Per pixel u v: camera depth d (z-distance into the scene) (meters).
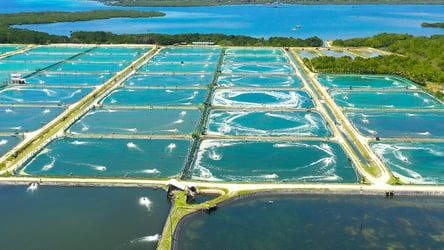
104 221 81.06
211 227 79.56
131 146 112.75
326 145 113.62
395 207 85.81
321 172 99.62
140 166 102.44
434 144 114.44
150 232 78.06
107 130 123.38
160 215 83.06
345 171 99.94
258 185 92.12
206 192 90.25
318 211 84.50
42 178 94.69
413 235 77.62
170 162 104.50
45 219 81.69
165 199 88.31
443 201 87.75
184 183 91.88
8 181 93.25
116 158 106.31
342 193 89.50
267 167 102.12
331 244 75.19
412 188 90.56
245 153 109.12
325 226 80.00
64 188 92.19
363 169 99.50
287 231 78.56
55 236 76.88
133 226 79.62
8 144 113.56
